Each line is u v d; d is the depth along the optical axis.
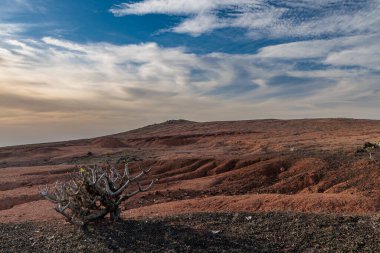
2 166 52.34
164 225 10.65
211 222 10.98
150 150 64.69
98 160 50.03
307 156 34.75
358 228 10.09
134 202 23.66
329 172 28.86
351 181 25.67
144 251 8.50
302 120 119.94
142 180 33.50
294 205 18.19
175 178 34.16
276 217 11.52
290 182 28.50
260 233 9.91
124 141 96.19
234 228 10.36
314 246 8.94
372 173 26.38
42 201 23.89
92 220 10.76
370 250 8.54
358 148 38.41
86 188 10.68
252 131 93.38
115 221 10.98
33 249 8.80
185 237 9.45
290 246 8.98
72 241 9.24
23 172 39.25
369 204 17.36
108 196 10.85
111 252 8.47
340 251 8.58
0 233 10.37
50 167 42.75
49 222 11.84
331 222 10.75
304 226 10.41
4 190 31.22
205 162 38.50
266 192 27.17
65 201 10.61
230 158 37.91
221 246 8.89
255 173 31.62
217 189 27.88
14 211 20.92
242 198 19.97
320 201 18.23
